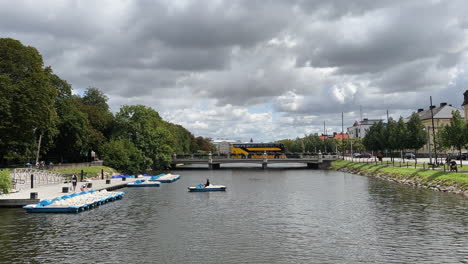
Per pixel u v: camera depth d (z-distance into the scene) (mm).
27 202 46125
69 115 93688
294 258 26500
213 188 67375
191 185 79438
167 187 75062
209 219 40031
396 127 103938
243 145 155250
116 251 28188
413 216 39844
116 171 104562
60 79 98562
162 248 28969
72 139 94188
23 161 86438
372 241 30516
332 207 47062
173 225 37000
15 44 72625
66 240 31188
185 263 25531
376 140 116438
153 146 122375
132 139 119375
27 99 69188
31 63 74312
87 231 34344
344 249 28484
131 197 58594
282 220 39250
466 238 30875
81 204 45188
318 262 25625
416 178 70375
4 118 66812
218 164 154750
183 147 195375
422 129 96500
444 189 57969
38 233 33500
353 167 116125
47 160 104312
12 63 71188
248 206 48750
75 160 110938
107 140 117938
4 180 51719
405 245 29219
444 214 40344
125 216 41656
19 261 25766
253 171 131750
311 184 78000
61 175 77250
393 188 65750
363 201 51406
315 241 30797
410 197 53406
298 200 53875
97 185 70125
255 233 33594
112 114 129125
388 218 39250
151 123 133000
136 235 32969
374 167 101750
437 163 79125
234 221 38938
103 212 44094
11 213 42531
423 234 32375
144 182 79938
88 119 109625
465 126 71438
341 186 72312
